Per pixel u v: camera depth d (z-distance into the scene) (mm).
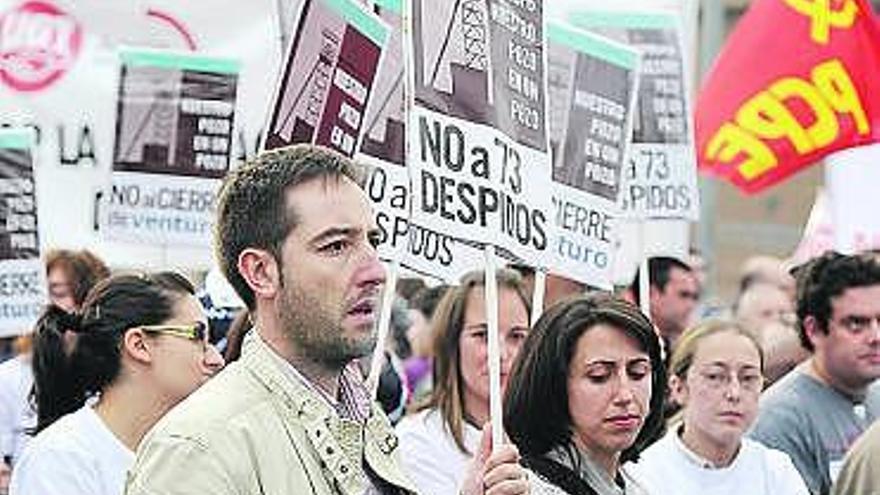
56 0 10516
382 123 7980
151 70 9398
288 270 5297
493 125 6742
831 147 10406
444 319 8375
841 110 10398
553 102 8617
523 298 8461
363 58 7773
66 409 7605
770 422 9156
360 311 5312
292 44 7629
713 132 10555
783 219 25125
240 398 5242
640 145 9586
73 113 10539
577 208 8625
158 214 9391
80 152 10547
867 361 9133
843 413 9211
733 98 10539
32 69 10500
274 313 5324
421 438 8266
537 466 6676
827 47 10406
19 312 9156
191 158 9398
